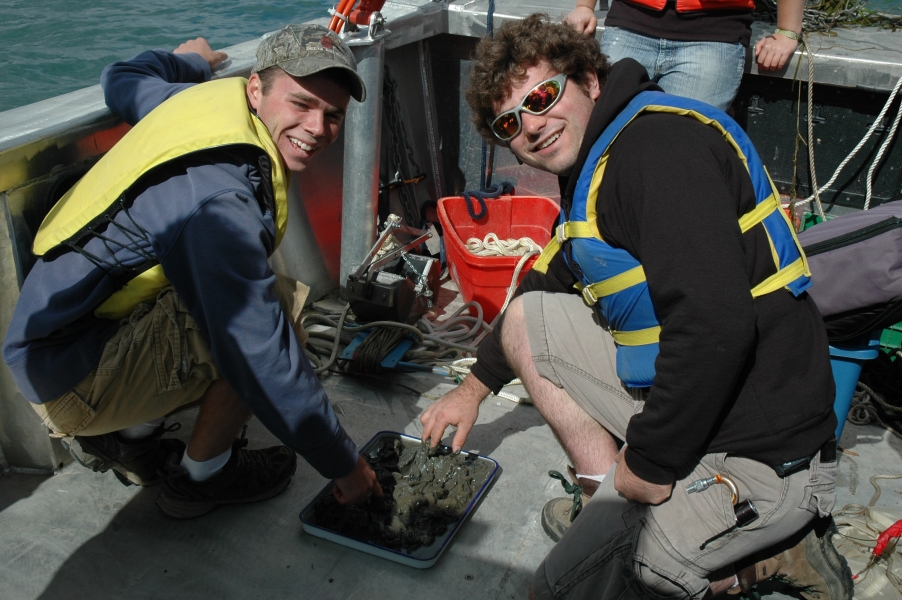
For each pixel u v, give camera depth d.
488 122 1.66
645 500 1.45
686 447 1.33
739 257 1.26
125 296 1.69
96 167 1.72
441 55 3.62
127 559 1.81
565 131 1.57
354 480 1.77
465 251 2.93
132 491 2.02
